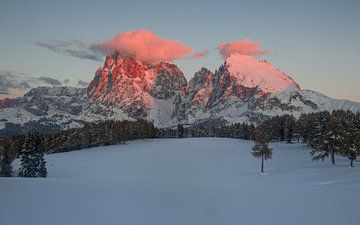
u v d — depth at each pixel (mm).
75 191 31859
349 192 34562
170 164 105000
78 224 20469
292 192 36500
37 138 82188
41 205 25109
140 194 32344
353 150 73625
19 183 35844
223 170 91312
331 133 80188
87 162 116188
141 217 22656
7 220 20969
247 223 21672
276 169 86438
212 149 135875
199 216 23516
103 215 22750
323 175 64750
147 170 94438
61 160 125375
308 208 25922
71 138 161375
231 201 29953
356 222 21172
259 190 39594
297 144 145875
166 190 37188
